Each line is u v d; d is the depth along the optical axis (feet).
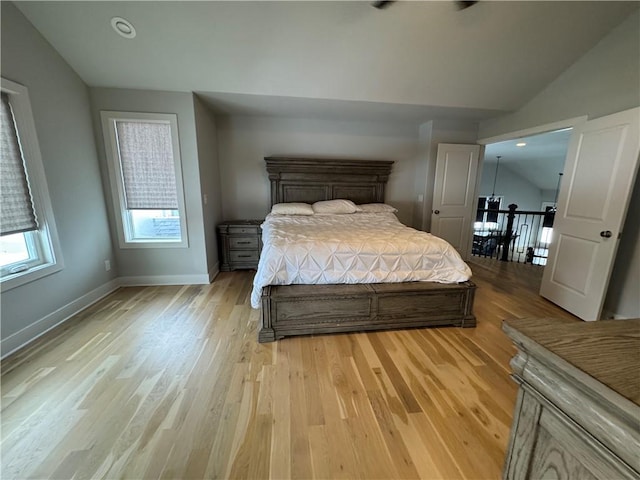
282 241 7.93
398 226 10.71
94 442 4.33
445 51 8.53
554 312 9.05
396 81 9.70
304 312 7.17
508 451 2.27
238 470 3.96
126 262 10.70
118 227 10.34
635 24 7.39
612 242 7.62
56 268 7.79
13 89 6.66
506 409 5.13
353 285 7.59
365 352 6.77
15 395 5.24
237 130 13.23
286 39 7.92
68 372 5.90
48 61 7.68
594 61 8.47
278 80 9.40
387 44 8.20
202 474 3.90
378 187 14.51
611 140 7.69
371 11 7.23
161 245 10.73
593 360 1.75
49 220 7.62
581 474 1.65
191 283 11.18
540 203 28.48
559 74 9.58
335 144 14.07
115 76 8.93
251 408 5.04
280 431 4.58
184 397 5.26
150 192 10.43
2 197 6.57
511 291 10.84
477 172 14.06
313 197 14.07
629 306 7.86
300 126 13.61
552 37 8.14
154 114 9.71
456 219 14.34
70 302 8.36
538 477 2.01
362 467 4.05
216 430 4.58
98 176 9.69
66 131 8.30
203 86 9.52
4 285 6.35
